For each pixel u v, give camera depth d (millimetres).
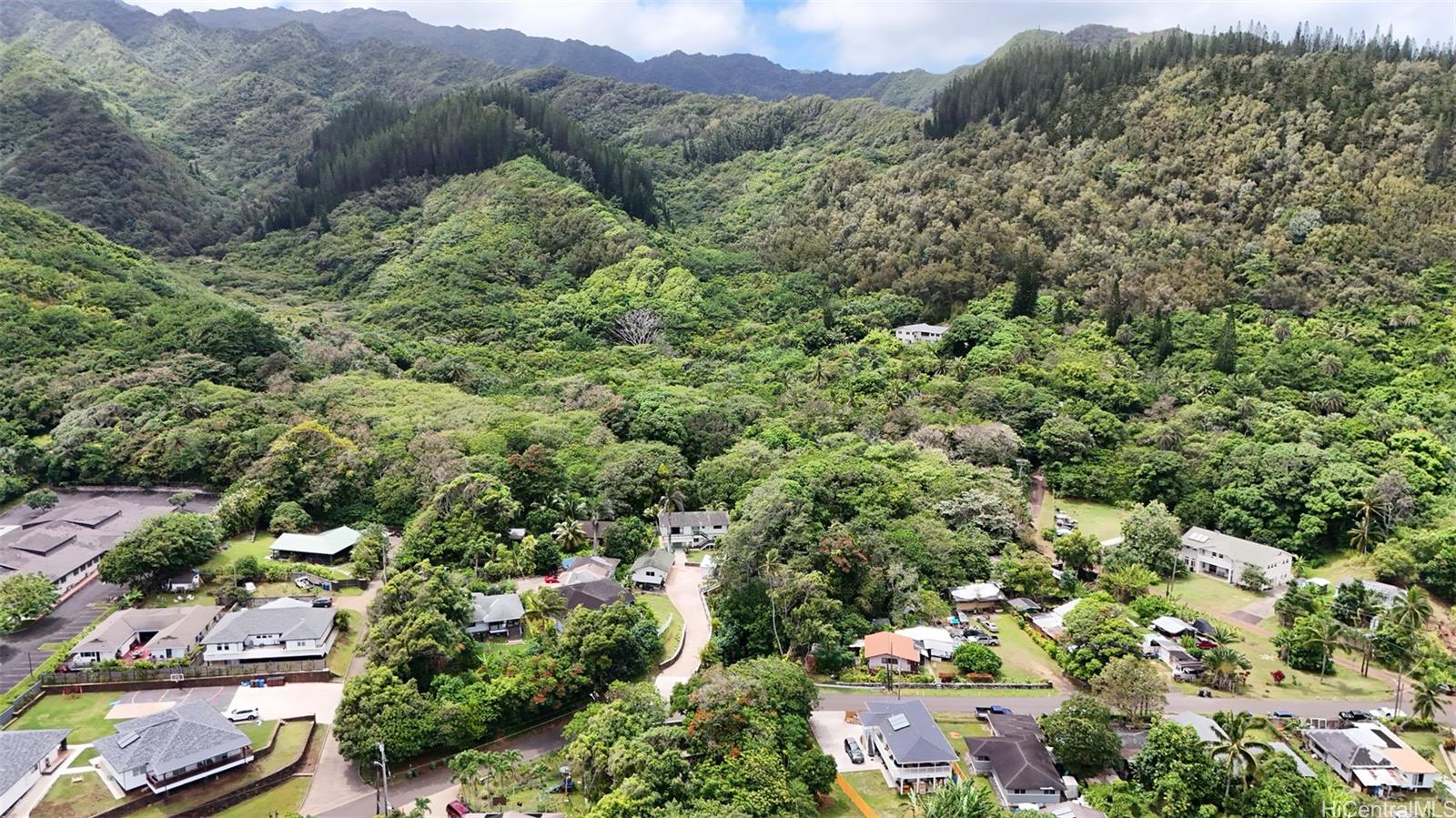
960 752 83000
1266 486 136750
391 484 132000
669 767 72812
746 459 143500
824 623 98875
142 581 108562
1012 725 84938
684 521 132000
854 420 161250
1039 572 113938
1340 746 83625
